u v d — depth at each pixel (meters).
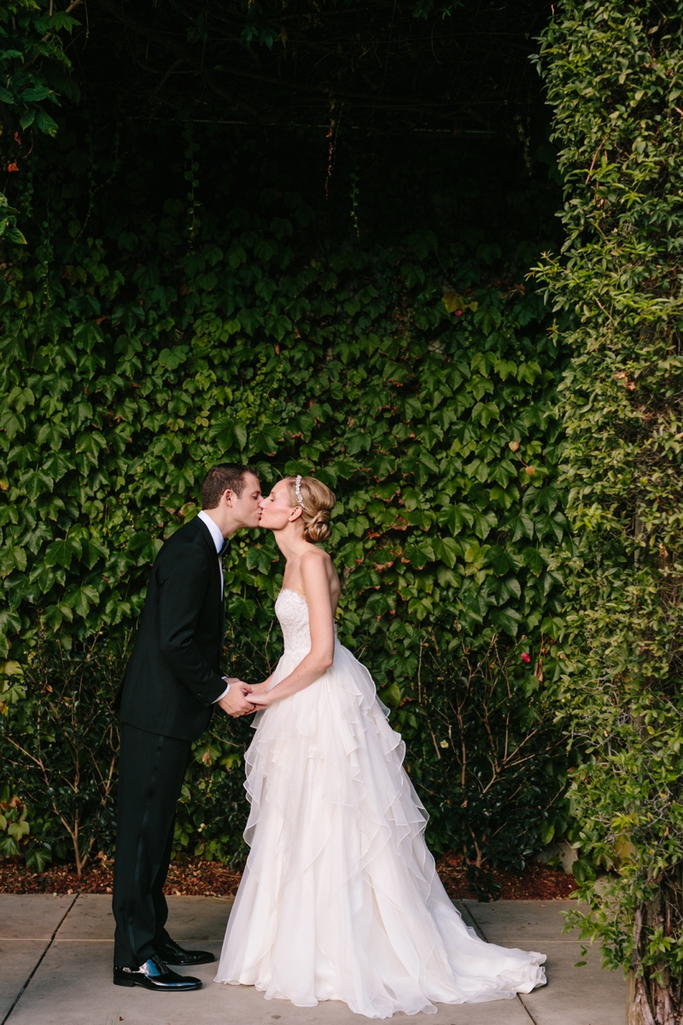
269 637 4.61
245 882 3.46
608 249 2.81
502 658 4.75
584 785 2.98
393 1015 3.12
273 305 4.67
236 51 4.37
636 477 2.79
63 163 4.55
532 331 4.83
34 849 4.48
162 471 4.62
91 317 4.61
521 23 4.21
